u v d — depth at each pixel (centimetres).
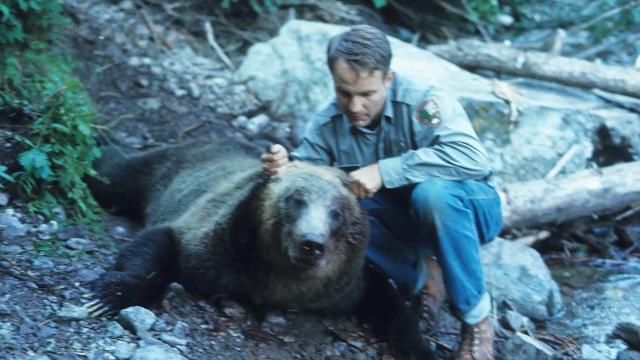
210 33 770
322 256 404
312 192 410
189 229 455
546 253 610
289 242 403
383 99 421
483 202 433
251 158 565
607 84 693
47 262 440
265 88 713
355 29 404
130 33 736
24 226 468
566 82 704
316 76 690
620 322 495
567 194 597
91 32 715
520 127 639
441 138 421
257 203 428
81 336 383
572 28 847
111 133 624
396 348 445
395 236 482
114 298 414
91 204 530
